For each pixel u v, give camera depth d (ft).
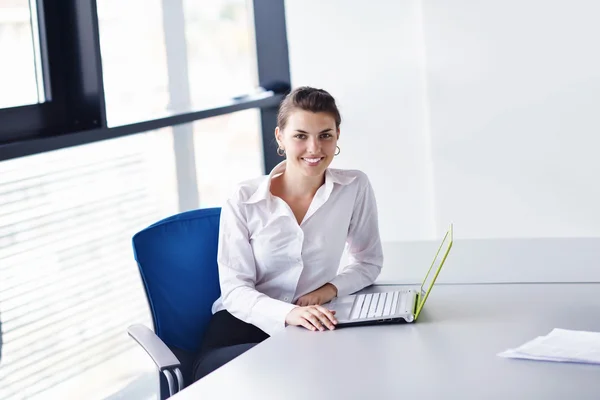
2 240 9.11
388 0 13.46
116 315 10.77
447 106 13.20
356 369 5.36
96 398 10.29
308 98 7.24
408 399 4.79
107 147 10.73
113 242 10.77
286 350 5.88
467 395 4.79
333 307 6.90
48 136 9.12
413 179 13.84
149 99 11.69
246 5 14.23
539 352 5.34
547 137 12.80
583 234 12.90
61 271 9.90
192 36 12.69
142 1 11.55
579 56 12.41
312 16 13.98
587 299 6.55
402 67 13.56
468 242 8.80
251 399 4.96
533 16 12.52
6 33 9.24
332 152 7.37
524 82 12.75
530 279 7.25
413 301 6.66
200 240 7.90
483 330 5.99
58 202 9.90
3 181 9.14
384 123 13.84
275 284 7.78
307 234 7.68
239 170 13.84
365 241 8.11
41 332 9.56
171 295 7.63
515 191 13.12
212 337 7.59
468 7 12.80
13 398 9.14
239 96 13.83
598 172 12.66
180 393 5.13
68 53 9.78
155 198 11.66
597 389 4.76
